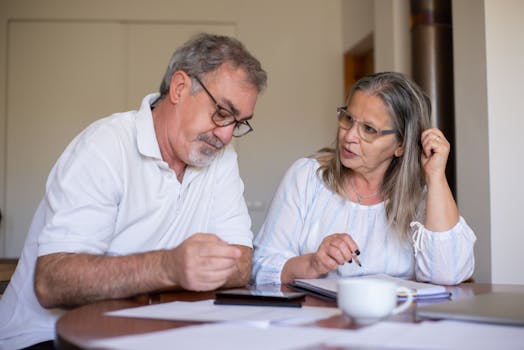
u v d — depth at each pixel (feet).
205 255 3.57
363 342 2.60
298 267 5.35
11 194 15.44
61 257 3.96
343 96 16.19
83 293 3.79
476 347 2.55
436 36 10.36
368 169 5.97
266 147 16.11
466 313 3.16
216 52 4.72
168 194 5.04
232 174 5.69
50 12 15.56
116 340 2.62
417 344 2.59
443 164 5.55
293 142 16.16
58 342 2.79
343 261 5.04
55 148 15.57
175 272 3.65
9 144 15.49
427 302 3.94
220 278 3.60
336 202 6.18
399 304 3.84
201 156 4.92
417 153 5.93
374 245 5.92
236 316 3.21
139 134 4.79
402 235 5.88
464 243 5.46
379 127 5.76
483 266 8.45
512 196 8.36
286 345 2.53
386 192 6.09
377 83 5.87
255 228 15.98
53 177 4.59
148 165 4.91
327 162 6.43
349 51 15.74
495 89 8.42
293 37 16.25
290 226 6.14
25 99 15.55
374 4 12.84
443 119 10.26
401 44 11.72
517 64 8.45
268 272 5.56
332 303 3.83
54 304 3.92
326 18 16.33
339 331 2.82
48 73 15.60
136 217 4.88
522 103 8.44
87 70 15.69
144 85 15.84
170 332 2.78
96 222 4.33
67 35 15.66
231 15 16.12
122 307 3.56
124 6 15.76
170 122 4.92
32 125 15.55
